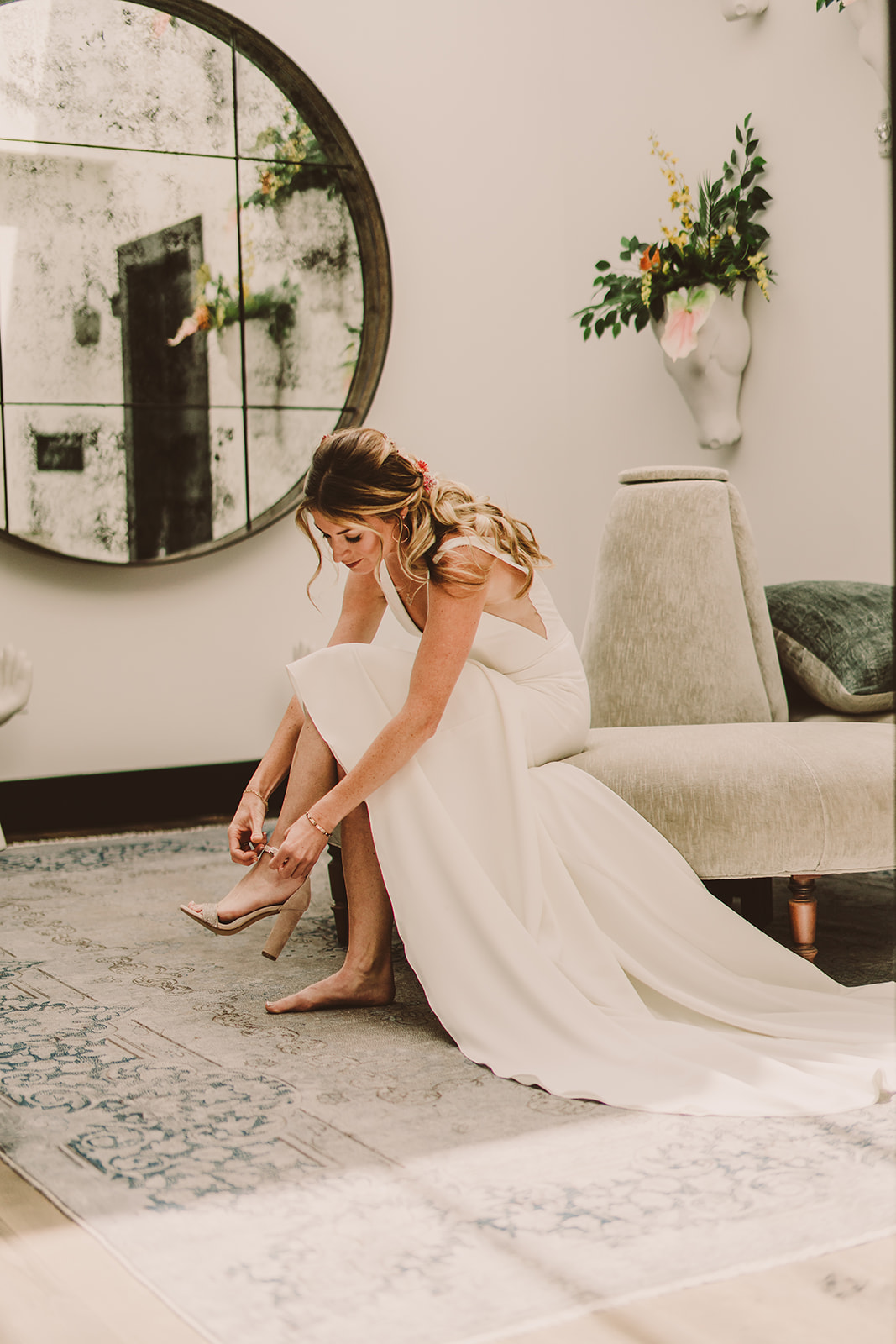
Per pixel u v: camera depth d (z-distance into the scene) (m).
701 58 3.67
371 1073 1.60
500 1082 1.56
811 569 3.41
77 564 3.66
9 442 3.52
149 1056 1.68
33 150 3.53
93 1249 1.15
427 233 4.09
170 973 2.11
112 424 3.64
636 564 2.43
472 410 4.18
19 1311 1.04
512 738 1.81
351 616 2.14
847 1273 1.08
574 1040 1.58
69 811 3.67
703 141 3.69
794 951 1.92
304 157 3.82
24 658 3.44
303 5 3.88
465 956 1.70
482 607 1.84
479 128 4.15
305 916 2.53
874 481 3.19
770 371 3.50
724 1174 1.28
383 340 3.92
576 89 4.18
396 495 1.78
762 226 3.47
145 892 2.77
